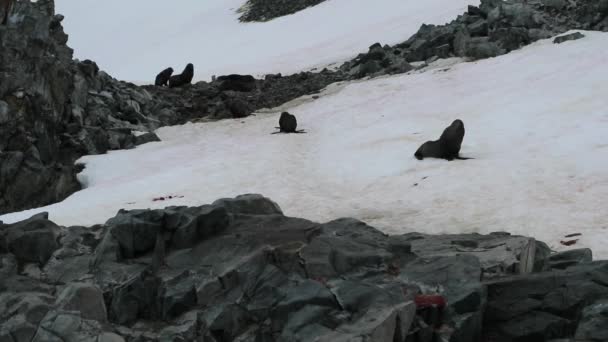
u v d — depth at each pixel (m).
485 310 10.59
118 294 11.78
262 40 77.12
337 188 21.64
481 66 36.53
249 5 99.44
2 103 26.02
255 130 33.09
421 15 60.75
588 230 14.82
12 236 13.26
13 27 28.06
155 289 12.03
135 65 87.19
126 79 79.38
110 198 22.61
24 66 27.73
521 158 21.36
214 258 12.38
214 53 79.06
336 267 11.61
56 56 31.58
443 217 17.09
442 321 10.22
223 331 11.01
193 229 13.02
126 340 11.08
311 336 9.74
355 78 42.72
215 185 22.95
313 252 11.87
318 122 33.03
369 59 44.53
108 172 27.39
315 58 56.66
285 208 19.56
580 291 10.19
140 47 97.25
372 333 9.27
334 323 9.99
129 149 31.19
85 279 12.34
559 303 10.23
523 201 17.38
